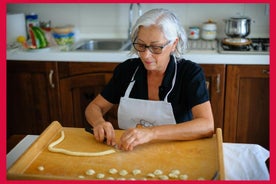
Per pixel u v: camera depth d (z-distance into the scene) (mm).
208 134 1309
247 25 2488
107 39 2846
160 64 1396
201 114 1384
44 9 2914
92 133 1334
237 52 2271
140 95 1532
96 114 1520
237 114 2387
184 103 1504
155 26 1325
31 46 2512
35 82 2520
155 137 1253
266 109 2361
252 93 2332
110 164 1138
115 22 2879
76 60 2416
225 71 2303
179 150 1217
